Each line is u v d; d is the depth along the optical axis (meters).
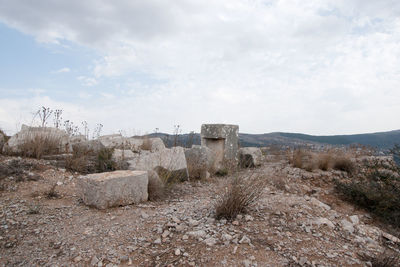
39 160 6.02
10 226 3.29
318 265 2.69
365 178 7.37
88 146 8.26
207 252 2.81
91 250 2.87
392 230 4.96
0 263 2.54
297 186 6.85
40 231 3.25
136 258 2.77
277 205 4.37
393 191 6.05
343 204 6.26
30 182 4.88
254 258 2.73
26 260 2.62
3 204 3.92
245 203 3.90
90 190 4.24
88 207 4.20
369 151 10.25
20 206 3.94
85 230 3.36
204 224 3.51
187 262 2.65
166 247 2.97
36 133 6.66
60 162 6.13
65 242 3.02
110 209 4.19
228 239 3.04
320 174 7.84
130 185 4.52
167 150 6.77
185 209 4.29
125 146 8.65
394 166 6.91
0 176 4.79
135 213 4.06
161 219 3.79
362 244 3.39
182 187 6.18
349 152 9.93
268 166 9.27
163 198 5.20
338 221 4.11
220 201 4.01
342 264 2.76
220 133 9.45
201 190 6.04
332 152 9.19
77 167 5.96
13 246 2.86
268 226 3.48
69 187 5.04
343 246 3.20
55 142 6.79
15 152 6.15
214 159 8.52
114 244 3.02
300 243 3.12
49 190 4.70
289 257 2.81
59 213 3.87
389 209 5.66
